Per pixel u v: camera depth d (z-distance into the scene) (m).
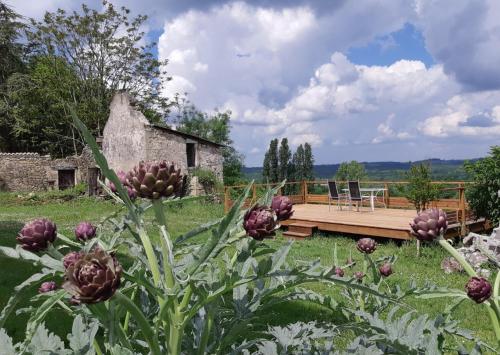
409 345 1.90
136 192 1.43
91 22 33.66
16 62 35.16
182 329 1.51
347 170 28.89
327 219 12.70
